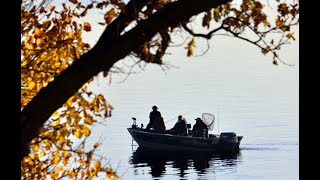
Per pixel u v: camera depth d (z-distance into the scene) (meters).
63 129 26.78
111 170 30.38
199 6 17.52
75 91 17.64
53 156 29.88
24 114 17.47
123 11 18.61
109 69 18.27
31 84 29.12
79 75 17.53
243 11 20.11
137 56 18.89
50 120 26.91
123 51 17.67
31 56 29.73
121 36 17.62
